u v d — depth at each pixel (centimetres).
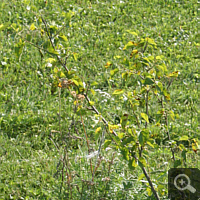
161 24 865
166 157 466
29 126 508
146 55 341
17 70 608
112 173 381
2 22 724
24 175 424
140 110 556
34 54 652
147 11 918
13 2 820
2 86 572
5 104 531
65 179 396
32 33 695
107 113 523
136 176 395
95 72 648
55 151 462
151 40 317
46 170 423
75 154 443
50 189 396
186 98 611
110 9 882
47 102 544
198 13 965
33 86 584
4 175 414
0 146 458
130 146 322
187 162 442
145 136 292
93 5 891
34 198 391
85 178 379
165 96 323
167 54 735
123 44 753
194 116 565
